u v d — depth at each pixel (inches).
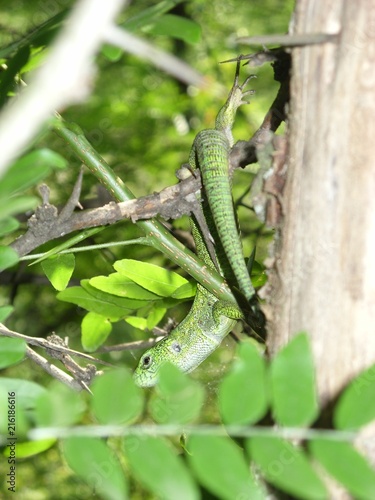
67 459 19.2
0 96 24.0
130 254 39.8
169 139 54.6
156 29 23.5
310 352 20.0
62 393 20.2
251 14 71.7
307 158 21.4
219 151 25.2
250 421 19.4
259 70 59.9
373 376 20.0
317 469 20.8
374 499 17.9
